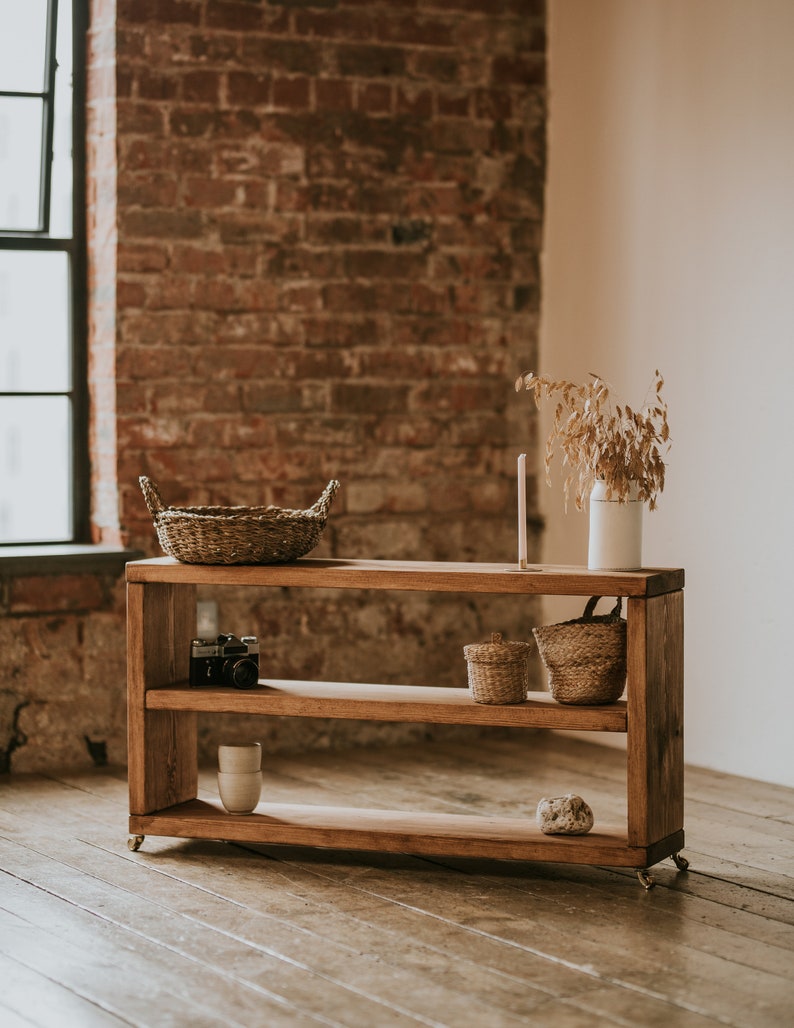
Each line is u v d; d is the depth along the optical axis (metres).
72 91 4.61
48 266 4.62
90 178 4.62
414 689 3.57
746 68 4.23
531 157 5.00
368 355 4.82
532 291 5.04
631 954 2.76
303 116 4.68
